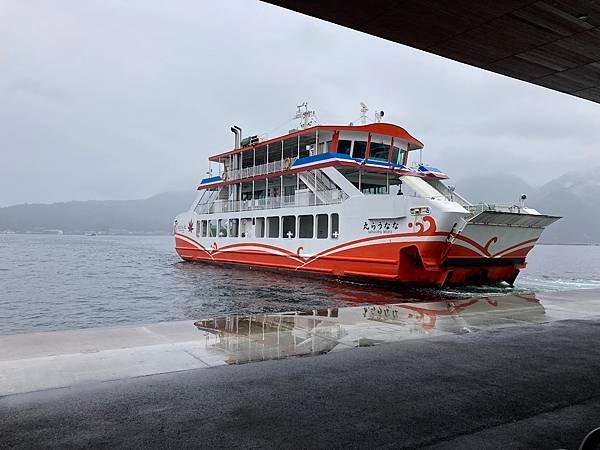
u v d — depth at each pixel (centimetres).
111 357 643
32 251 8175
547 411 457
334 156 2661
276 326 916
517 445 377
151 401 474
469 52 841
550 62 876
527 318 1041
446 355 685
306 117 3100
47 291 2691
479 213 2023
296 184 3203
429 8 685
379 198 2323
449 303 1301
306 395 497
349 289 2386
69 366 596
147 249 9488
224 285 2672
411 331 876
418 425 419
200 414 440
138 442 379
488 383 548
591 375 586
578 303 1303
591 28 735
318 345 745
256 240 3262
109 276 3528
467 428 412
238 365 614
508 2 664
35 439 383
